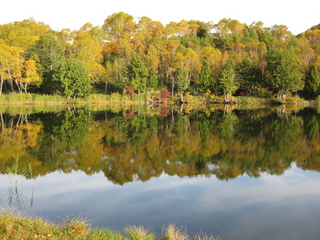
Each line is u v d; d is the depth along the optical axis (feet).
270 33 386.11
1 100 175.83
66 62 194.29
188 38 342.03
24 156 50.85
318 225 25.70
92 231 22.97
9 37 227.61
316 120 97.86
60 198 32.30
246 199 31.91
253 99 207.10
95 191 34.55
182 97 218.38
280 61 201.67
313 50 272.31
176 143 62.23
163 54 269.44
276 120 100.01
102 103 205.57
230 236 23.81
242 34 370.53
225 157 50.55
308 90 212.02
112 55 294.05
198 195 33.12
